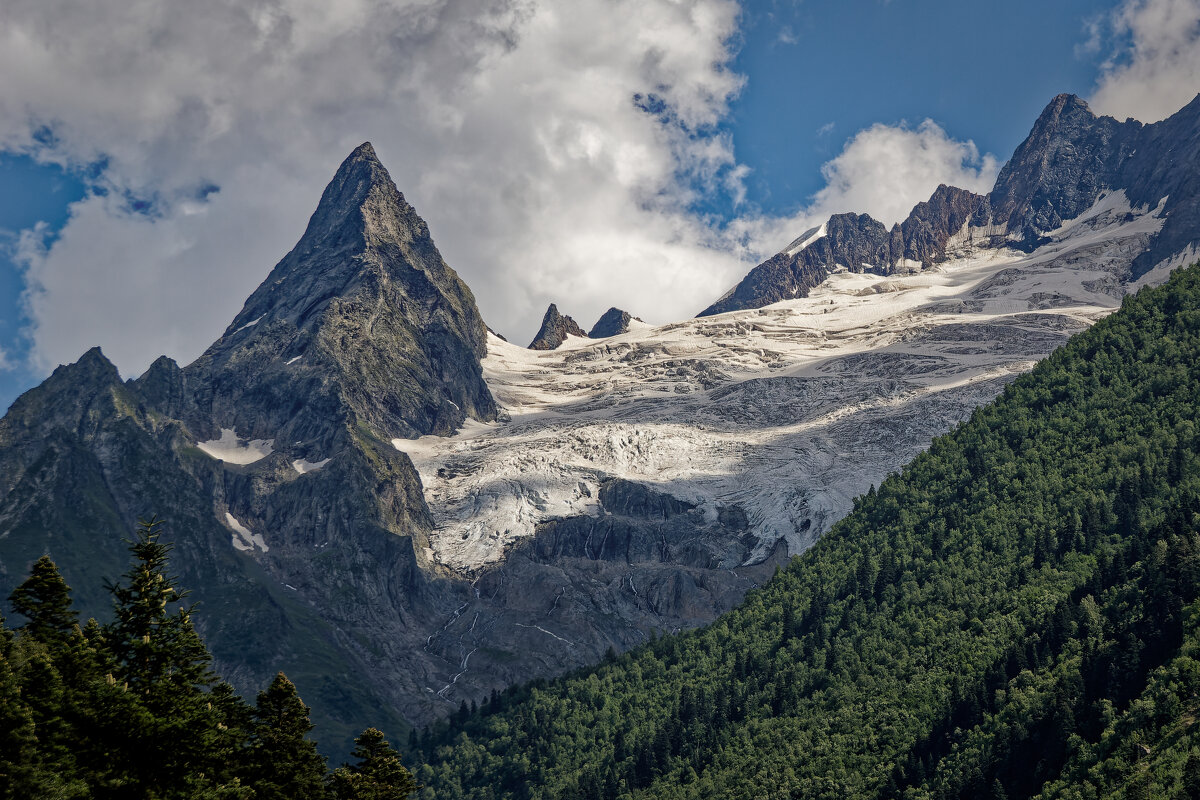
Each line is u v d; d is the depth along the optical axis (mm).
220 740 106750
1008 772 169000
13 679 96125
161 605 112188
